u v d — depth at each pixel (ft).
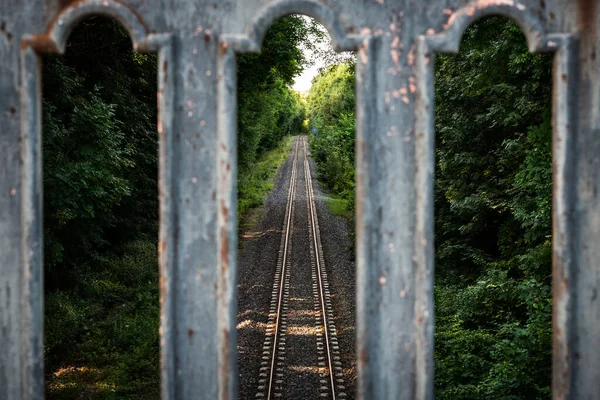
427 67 9.49
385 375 9.60
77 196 41.45
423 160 9.46
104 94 59.52
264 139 194.70
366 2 9.57
